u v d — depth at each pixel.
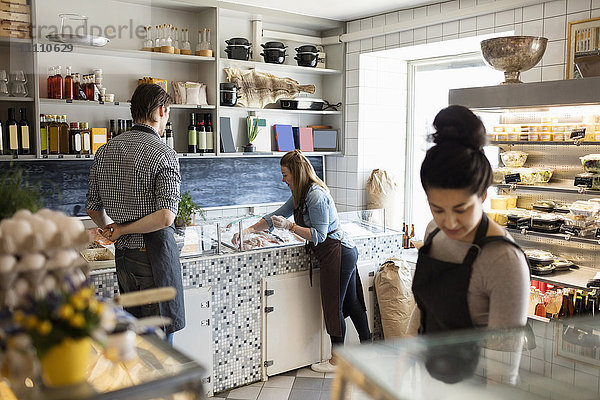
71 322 1.06
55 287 1.26
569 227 3.37
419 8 4.74
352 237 4.02
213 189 5.02
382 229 4.24
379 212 4.20
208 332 3.38
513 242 1.46
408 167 5.79
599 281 3.12
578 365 1.22
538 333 1.39
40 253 1.26
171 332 2.76
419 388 1.05
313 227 3.51
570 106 3.23
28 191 1.49
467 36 4.43
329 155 5.71
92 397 1.09
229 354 3.51
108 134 4.30
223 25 5.01
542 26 3.91
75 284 1.27
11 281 1.23
